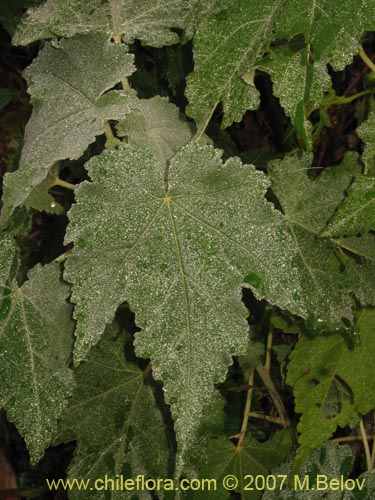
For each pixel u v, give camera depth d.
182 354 0.29
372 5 0.29
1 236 0.33
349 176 0.36
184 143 0.34
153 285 0.29
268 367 0.46
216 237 0.30
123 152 0.30
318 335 0.39
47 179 0.38
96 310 0.29
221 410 0.40
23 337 0.33
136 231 0.30
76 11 0.35
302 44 0.33
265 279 0.29
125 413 0.39
